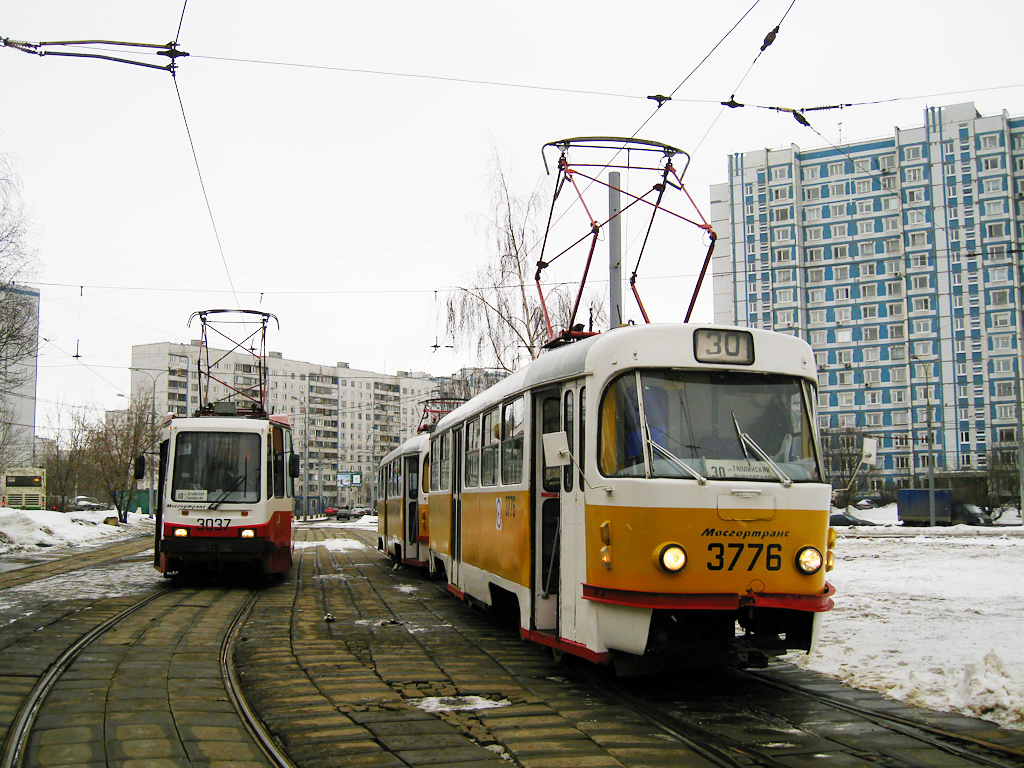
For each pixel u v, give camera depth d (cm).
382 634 1063
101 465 4544
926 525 4919
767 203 7475
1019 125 6825
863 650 903
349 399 11856
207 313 1902
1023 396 6581
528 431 903
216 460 1524
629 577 694
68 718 635
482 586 1105
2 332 2069
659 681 792
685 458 711
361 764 544
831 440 6612
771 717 661
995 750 564
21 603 1275
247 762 546
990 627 1002
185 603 1311
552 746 581
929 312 6950
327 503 11362
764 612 743
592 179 1268
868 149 7238
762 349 754
